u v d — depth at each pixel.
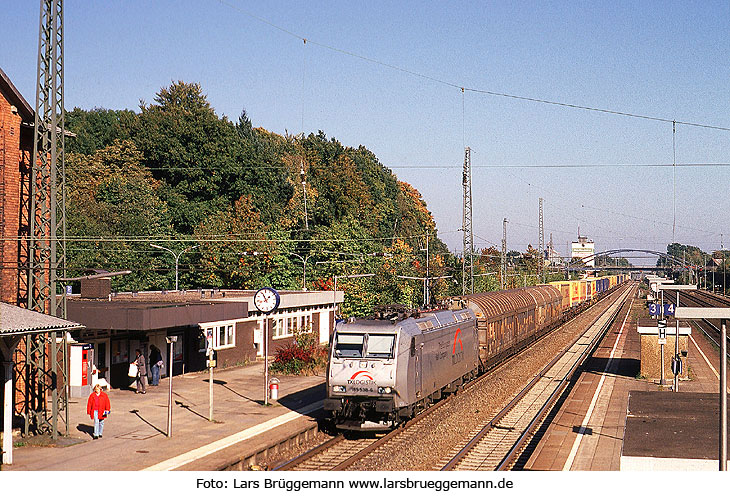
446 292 66.25
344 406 23.48
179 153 70.62
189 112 72.69
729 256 183.75
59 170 24.09
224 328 39.78
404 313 26.22
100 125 80.62
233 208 71.62
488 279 76.38
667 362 35.56
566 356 46.62
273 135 104.50
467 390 32.75
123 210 61.34
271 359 42.47
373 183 104.56
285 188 81.81
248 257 59.12
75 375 29.17
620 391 32.09
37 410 23.05
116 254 55.81
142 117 73.62
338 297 53.00
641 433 15.55
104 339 31.34
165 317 29.98
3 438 19.47
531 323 50.59
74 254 52.97
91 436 22.70
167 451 20.75
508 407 28.08
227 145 72.12
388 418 23.55
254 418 25.62
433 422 25.47
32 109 24.69
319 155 104.12
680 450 14.27
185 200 69.69
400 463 19.42
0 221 23.66
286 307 45.56
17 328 19.33
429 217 126.38
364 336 23.89
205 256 58.75
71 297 36.59
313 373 37.16
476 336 34.69
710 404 18.56
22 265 24.64
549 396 31.42
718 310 13.93
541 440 22.30
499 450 21.61
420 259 82.94
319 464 19.81
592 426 24.70
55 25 22.83
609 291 143.50
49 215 24.52
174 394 30.67
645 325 35.75
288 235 72.75
